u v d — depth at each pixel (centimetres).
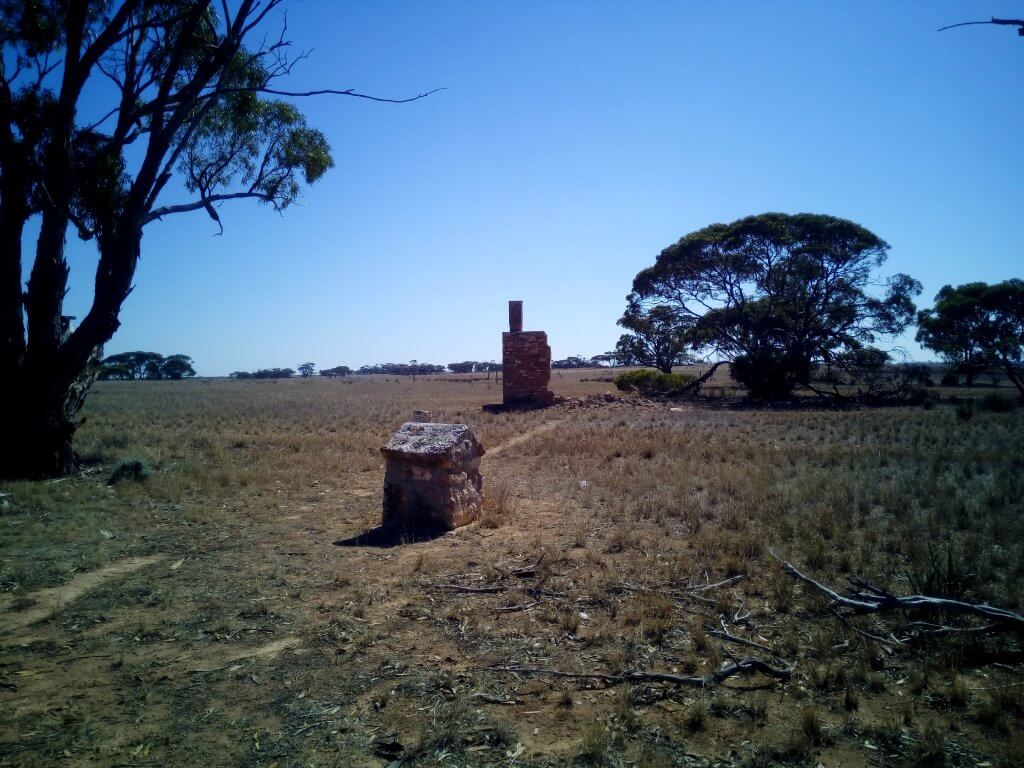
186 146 1712
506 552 858
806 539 846
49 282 1462
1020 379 4453
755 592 688
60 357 1445
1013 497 1062
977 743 418
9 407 1435
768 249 4438
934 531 877
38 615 664
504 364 3588
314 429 2517
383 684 513
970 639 554
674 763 402
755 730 440
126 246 1474
